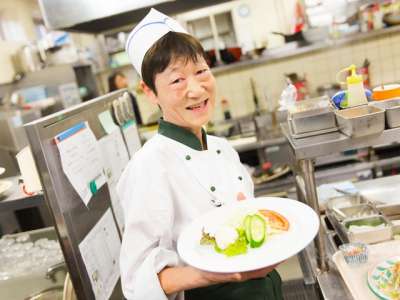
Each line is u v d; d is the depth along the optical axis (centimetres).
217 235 89
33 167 120
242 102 410
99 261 119
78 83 396
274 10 382
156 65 93
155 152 99
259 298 106
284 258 77
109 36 406
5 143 275
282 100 165
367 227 133
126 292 92
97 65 417
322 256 130
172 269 89
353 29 350
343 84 152
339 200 160
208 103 99
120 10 192
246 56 373
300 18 370
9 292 131
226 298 106
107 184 135
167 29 95
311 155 120
